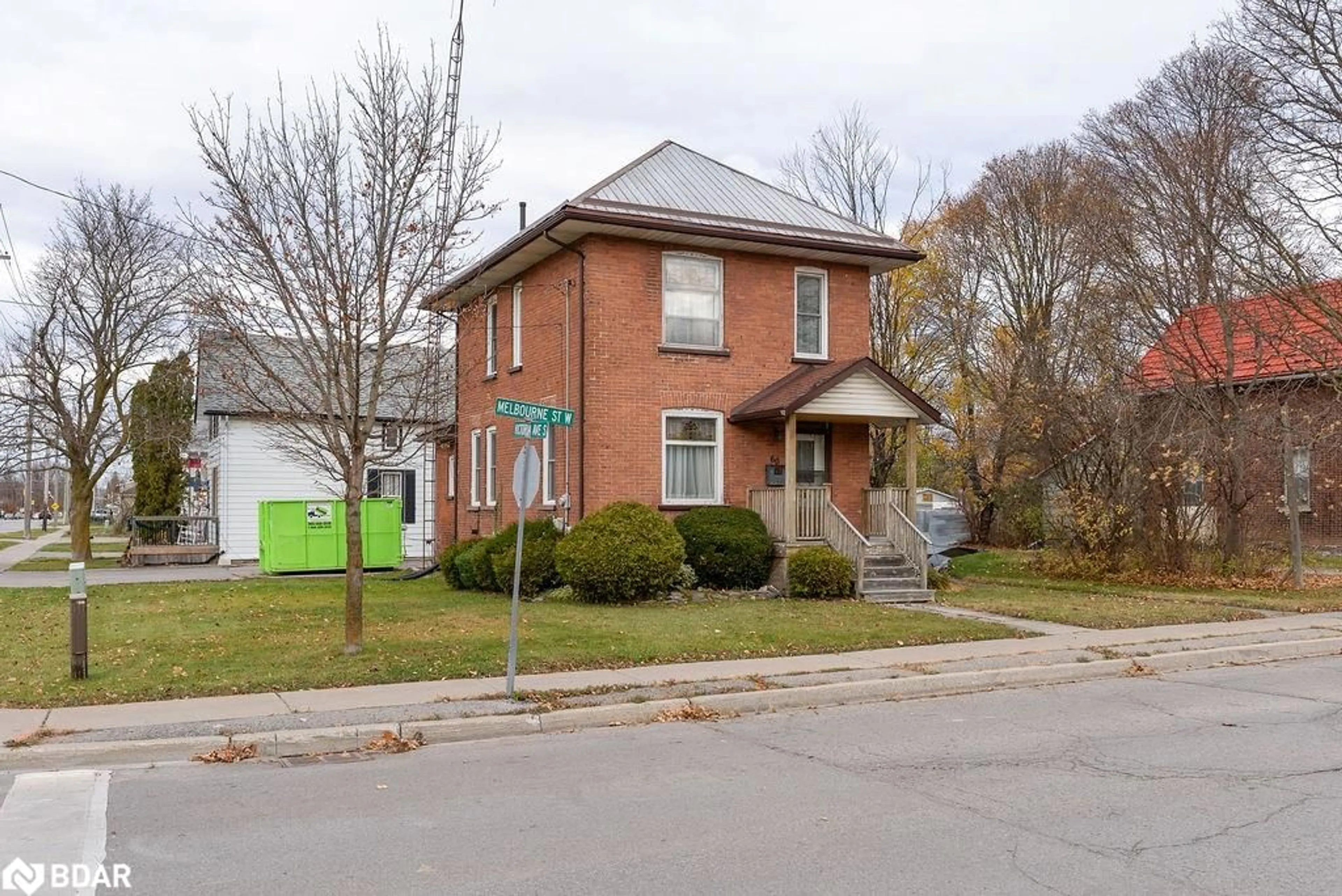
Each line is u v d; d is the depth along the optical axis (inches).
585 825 257.6
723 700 410.9
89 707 387.2
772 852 234.4
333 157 514.6
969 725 379.9
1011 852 232.5
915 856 230.8
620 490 776.9
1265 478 882.8
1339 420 857.5
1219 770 307.0
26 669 456.8
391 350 551.5
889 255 858.1
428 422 578.6
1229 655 532.4
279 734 346.9
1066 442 906.7
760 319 834.2
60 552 1545.3
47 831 257.0
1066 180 1253.1
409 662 468.8
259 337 579.8
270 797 287.9
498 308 957.2
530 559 750.5
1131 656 511.8
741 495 818.8
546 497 840.9
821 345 861.8
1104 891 208.2
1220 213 863.7
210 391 781.9
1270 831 246.2
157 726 356.2
